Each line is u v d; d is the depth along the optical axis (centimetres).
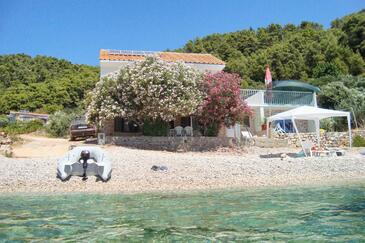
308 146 1905
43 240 568
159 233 608
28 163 1390
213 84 2242
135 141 2117
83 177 1250
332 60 5284
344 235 582
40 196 1015
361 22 5781
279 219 704
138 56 2766
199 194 1036
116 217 736
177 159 1571
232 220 700
